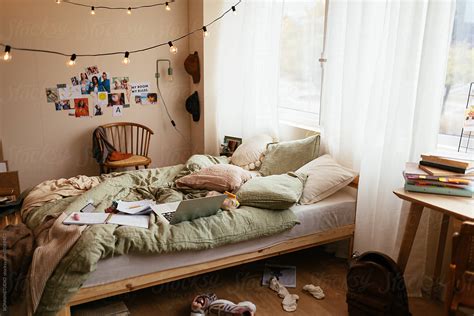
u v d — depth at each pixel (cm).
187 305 241
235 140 410
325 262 295
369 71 276
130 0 411
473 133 237
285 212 254
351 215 280
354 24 277
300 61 363
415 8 228
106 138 412
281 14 351
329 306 241
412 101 238
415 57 233
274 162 332
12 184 335
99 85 414
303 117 370
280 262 293
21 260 207
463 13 232
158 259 216
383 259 221
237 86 418
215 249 232
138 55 425
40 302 189
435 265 247
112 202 254
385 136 247
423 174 213
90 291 202
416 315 232
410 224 218
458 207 192
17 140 392
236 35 405
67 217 223
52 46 387
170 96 450
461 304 173
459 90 241
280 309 238
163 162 464
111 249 200
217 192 271
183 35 442
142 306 240
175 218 224
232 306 221
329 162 294
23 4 370
